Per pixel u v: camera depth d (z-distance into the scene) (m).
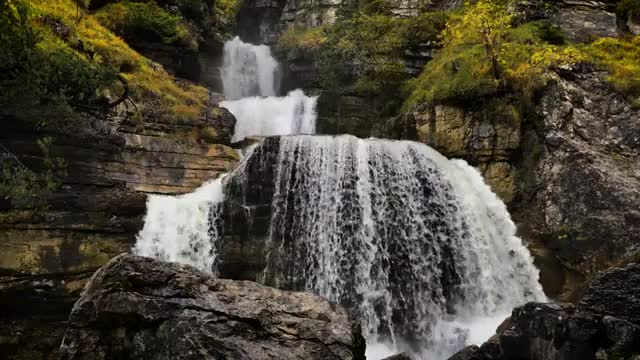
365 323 16.06
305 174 17.48
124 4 22.91
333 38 26.69
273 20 35.00
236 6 35.03
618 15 23.66
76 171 14.92
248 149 20.17
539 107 19.17
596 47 21.22
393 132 22.41
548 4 23.36
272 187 17.08
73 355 8.36
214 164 18.48
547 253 17.70
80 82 14.76
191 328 8.22
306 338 8.87
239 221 16.56
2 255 13.09
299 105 24.92
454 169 19.53
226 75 29.06
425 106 21.03
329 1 31.98
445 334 15.62
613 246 15.71
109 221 14.88
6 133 13.82
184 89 20.73
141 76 18.66
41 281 13.59
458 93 20.17
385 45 24.89
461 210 18.52
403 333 16.20
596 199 16.61
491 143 19.67
